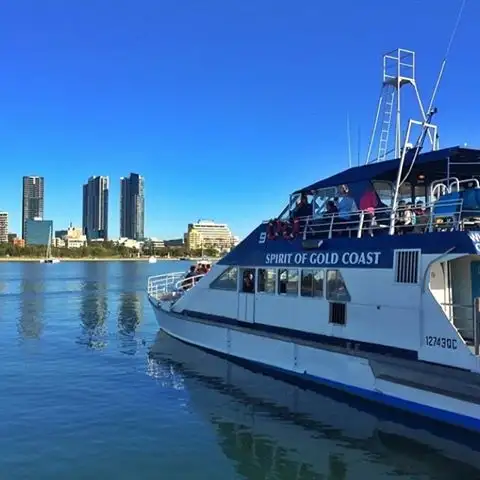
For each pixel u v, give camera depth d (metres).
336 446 11.95
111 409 14.74
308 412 14.14
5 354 23.28
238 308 19.22
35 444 12.19
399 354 13.62
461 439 12.06
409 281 13.48
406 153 15.06
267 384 16.88
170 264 196.00
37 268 153.75
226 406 14.84
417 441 12.11
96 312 41.47
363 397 14.34
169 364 20.02
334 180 16.81
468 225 13.41
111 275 109.81
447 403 12.38
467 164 15.04
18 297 56.00
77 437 12.62
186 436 12.66
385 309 14.02
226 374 18.25
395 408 13.49
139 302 50.44
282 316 17.25
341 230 15.63
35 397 16.00
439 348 12.69
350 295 15.00
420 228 14.53
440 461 11.12
